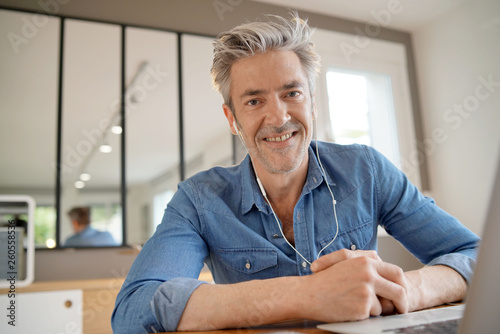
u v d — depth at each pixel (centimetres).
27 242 167
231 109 98
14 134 208
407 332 44
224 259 91
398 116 295
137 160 223
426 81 297
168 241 84
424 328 46
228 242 90
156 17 242
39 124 211
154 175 224
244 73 89
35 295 154
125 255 214
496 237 34
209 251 95
